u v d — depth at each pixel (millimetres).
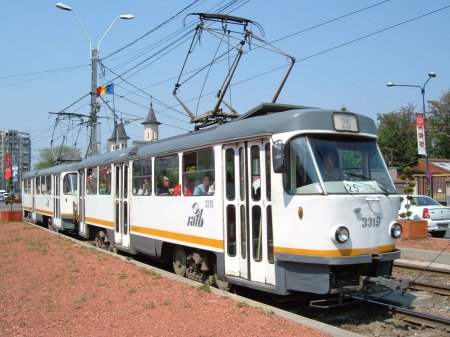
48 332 6801
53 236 19312
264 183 8391
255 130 8562
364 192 7914
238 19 12750
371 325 7719
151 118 39594
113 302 8336
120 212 14328
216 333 6500
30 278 10562
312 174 7758
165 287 9375
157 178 12062
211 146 9750
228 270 9219
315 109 8227
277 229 8039
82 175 18094
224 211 9344
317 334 6449
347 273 7922
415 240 15664
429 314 7805
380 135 63250
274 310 7598
